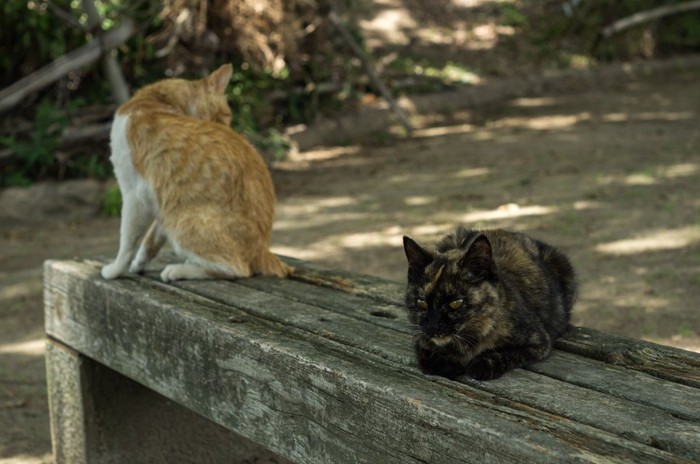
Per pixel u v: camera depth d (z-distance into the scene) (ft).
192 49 37.68
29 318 22.84
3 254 29.22
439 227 28.35
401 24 62.03
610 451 6.90
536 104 53.88
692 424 7.47
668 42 67.67
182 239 13.29
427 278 9.07
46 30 38.55
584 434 7.25
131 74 40.42
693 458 6.92
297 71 42.29
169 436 14.70
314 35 43.50
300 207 32.86
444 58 58.75
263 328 10.53
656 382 8.52
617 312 19.65
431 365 8.86
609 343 9.72
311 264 14.26
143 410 14.33
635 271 22.59
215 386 10.74
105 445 14.03
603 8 65.67
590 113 50.26
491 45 62.28
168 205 13.37
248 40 37.52
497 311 8.85
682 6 64.75
